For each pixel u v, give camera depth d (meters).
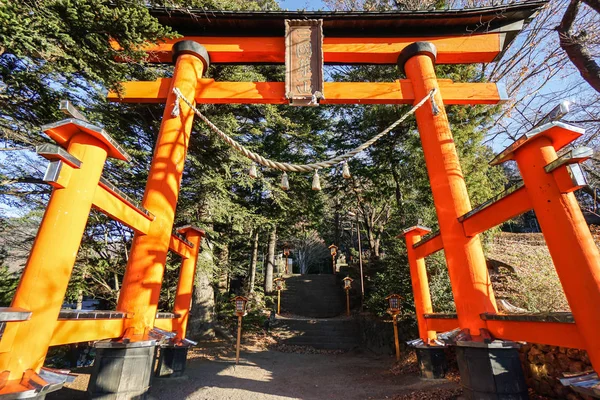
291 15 4.96
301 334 10.74
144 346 3.17
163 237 3.80
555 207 2.16
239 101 4.93
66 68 3.73
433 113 4.31
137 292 3.48
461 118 7.51
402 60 5.07
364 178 12.40
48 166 2.23
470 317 3.29
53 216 2.24
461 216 3.67
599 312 1.88
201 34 5.19
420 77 4.71
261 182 9.64
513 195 2.76
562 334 2.19
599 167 5.08
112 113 6.50
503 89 4.94
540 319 2.38
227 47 5.11
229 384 4.88
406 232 5.36
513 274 6.08
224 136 4.00
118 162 6.89
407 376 5.32
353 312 13.20
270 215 11.49
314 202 12.72
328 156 12.48
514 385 2.71
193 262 5.56
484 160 7.55
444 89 4.93
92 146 2.49
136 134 7.66
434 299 6.31
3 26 2.94
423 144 4.41
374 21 5.02
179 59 4.91
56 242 2.19
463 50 5.03
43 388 1.87
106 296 8.27
